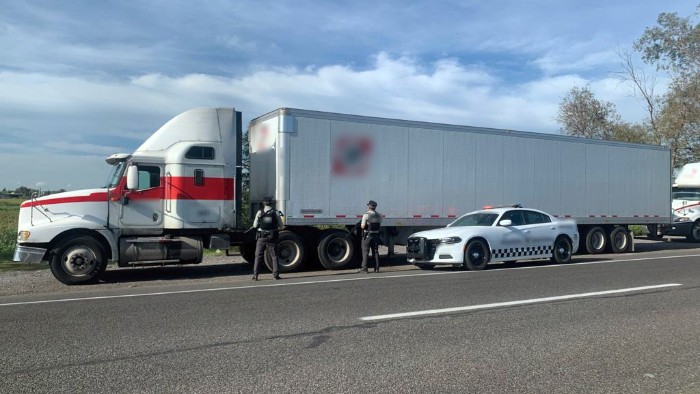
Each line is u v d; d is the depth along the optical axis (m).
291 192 13.47
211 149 13.15
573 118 37.78
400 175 14.94
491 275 12.10
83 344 6.26
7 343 6.32
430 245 13.45
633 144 19.72
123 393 4.68
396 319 7.49
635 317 7.64
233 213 13.34
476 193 16.14
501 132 16.59
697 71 32.31
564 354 5.85
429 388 4.80
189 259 12.77
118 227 12.35
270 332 6.78
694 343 6.30
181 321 7.43
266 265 13.35
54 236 11.66
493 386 4.87
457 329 6.92
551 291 9.81
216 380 5.00
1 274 13.41
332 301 8.89
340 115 14.10
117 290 10.57
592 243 18.55
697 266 13.82
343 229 14.53
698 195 23.95
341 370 5.29
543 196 17.45
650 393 4.74
